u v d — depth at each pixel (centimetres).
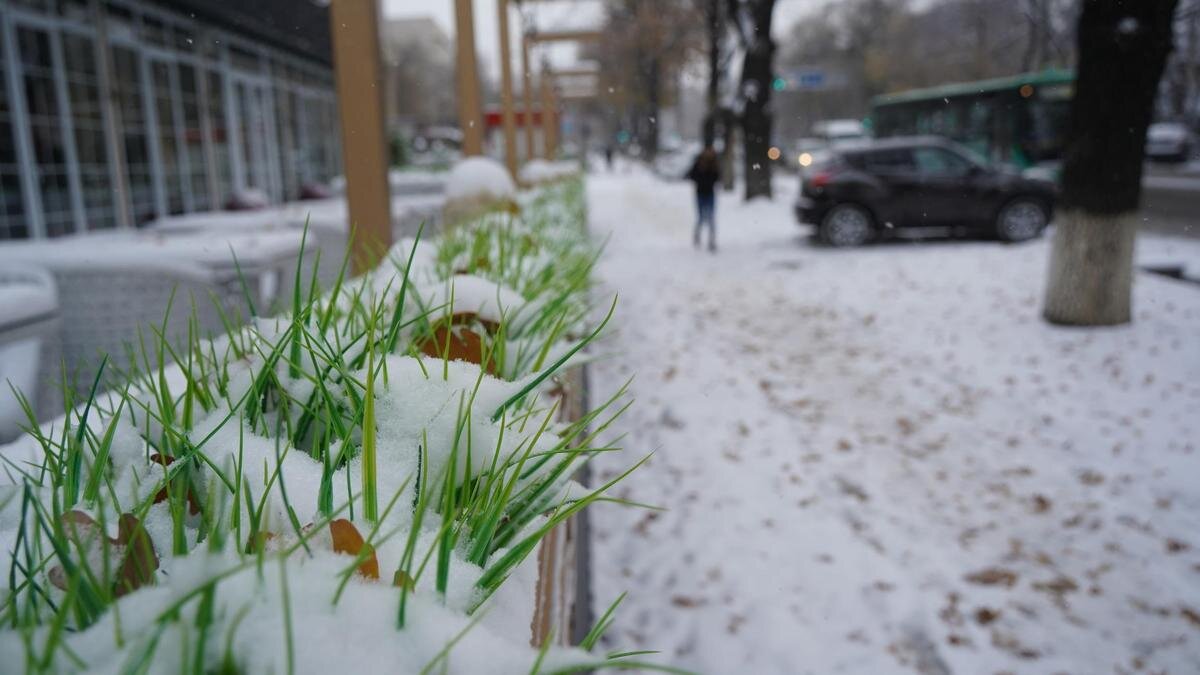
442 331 160
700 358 711
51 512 91
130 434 106
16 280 369
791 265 1240
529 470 102
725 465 477
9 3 944
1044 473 466
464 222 442
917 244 1435
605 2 3919
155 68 1332
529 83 1634
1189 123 4212
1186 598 342
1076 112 726
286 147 2036
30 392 324
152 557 73
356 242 403
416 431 103
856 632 322
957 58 6075
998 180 1396
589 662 65
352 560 71
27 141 975
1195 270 1002
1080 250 736
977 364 676
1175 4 679
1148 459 476
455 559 85
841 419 558
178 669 55
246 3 1063
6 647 57
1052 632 322
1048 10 3838
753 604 340
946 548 385
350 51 396
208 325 413
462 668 62
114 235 623
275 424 117
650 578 361
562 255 351
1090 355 671
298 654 57
